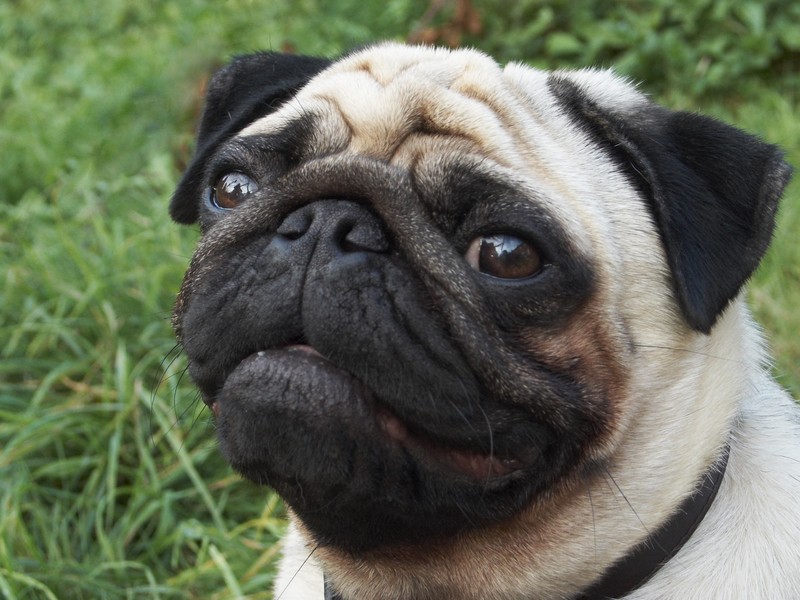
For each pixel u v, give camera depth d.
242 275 0.35
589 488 0.37
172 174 0.80
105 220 0.73
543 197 0.35
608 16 0.91
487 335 0.34
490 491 0.36
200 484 0.52
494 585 0.38
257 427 0.34
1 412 0.55
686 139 0.38
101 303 0.62
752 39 0.85
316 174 0.35
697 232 0.37
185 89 0.89
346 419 0.34
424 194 0.35
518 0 0.91
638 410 0.37
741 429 0.39
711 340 0.38
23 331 0.61
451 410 0.34
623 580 0.38
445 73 0.39
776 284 0.62
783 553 0.37
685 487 0.38
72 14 1.24
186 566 0.52
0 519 0.52
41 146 0.89
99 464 0.54
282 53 0.44
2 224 0.74
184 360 0.56
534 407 0.35
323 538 0.37
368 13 0.96
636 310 0.36
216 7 1.08
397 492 0.35
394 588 0.38
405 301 0.34
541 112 0.38
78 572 0.50
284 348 0.34
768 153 0.37
